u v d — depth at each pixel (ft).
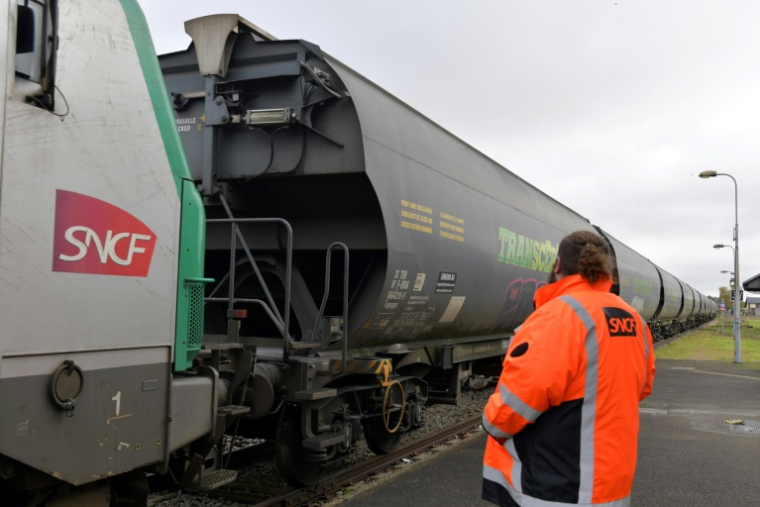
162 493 18.06
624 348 8.30
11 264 8.82
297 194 20.30
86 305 9.96
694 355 87.76
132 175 11.05
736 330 76.07
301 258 21.74
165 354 11.60
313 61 19.63
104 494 11.01
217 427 13.94
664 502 19.44
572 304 8.25
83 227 9.98
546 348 7.95
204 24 19.95
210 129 19.97
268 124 19.03
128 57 11.38
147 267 11.23
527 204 35.76
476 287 26.53
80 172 10.02
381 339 21.18
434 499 18.67
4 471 8.93
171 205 11.90
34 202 9.21
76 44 10.23
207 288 22.45
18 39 9.27
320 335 19.03
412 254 20.54
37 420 9.11
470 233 25.67
